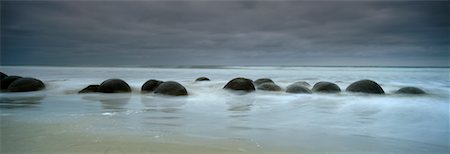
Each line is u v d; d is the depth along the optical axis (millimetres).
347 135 6297
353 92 12281
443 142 5805
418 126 7102
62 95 12031
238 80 13383
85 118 7723
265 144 5609
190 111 8945
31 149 5160
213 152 5109
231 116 8250
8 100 10812
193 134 6270
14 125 6816
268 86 13336
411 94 12117
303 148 5414
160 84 12469
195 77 24469
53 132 6219
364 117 8148
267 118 7996
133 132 6340
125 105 9867
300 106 9875
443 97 11797
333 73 31812
